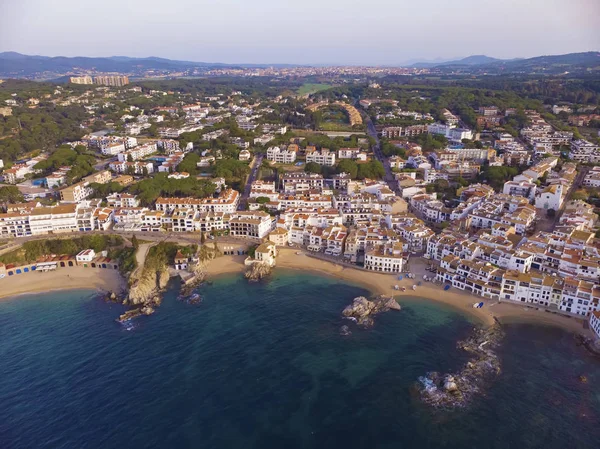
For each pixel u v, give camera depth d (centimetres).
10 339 15250
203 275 19900
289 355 14262
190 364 13812
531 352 14162
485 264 18125
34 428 11325
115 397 12400
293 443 10950
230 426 11444
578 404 11988
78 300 18175
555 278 16900
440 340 14912
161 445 10825
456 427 11319
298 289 18688
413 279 19062
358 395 12494
